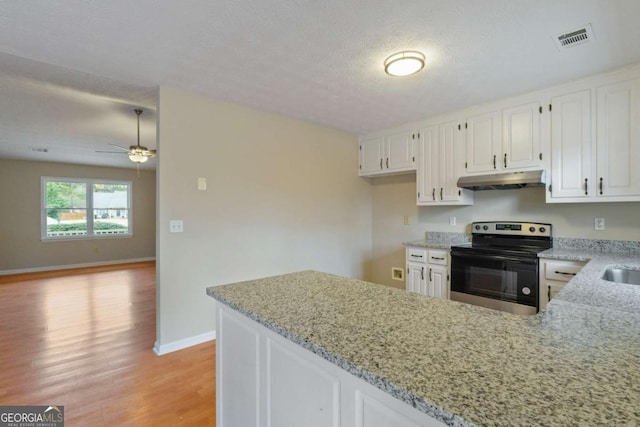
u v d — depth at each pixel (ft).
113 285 16.96
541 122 8.89
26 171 20.95
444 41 6.40
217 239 9.73
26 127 13.17
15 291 15.69
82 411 6.20
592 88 8.08
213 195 9.65
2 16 5.55
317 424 2.98
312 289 4.64
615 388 1.98
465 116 10.48
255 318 3.57
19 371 7.72
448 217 12.16
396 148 12.66
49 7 5.32
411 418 2.18
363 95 9.30
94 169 23.38
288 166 11.55
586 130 8.18
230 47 6.66
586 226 9.07
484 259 9.29
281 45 6.58
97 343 9.39
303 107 10.37
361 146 14.08
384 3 5.25
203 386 7.13
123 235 24.68
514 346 2.63
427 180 11.57
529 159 9.10
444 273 10.52
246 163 10.39
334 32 6.11
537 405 1.83
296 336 2.96
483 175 9.94
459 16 5.59
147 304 13.38
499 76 8.02
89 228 23.35
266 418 3.71
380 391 2.39
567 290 4.65
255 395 3.89
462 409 1.82
